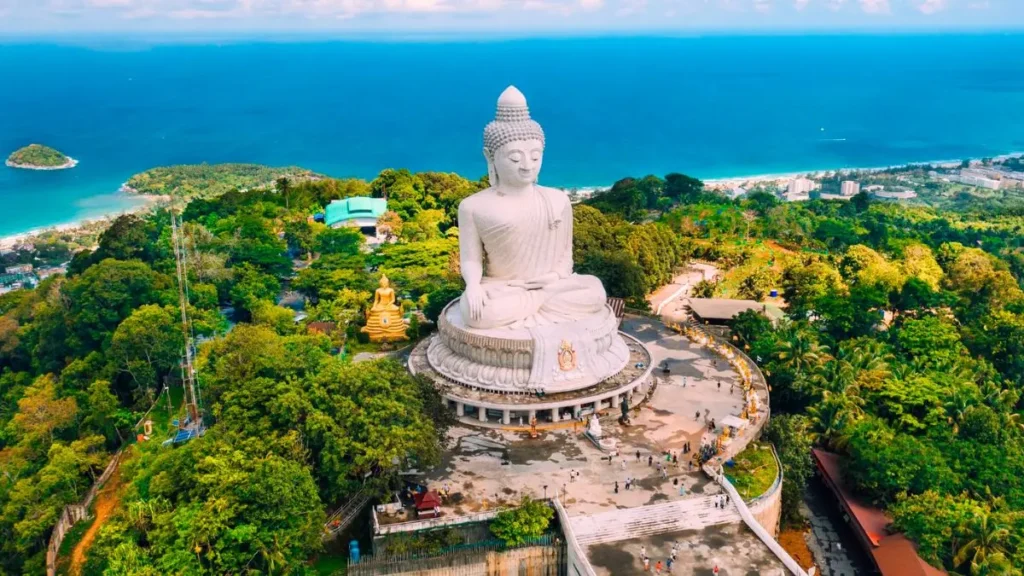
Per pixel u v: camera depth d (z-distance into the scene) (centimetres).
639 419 6494
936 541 5206
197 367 7012
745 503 5419
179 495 4931
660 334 8506
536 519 4991
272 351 6278
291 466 4884
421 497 5166
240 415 5462
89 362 8275
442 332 6869
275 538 4625
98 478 6744
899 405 6675
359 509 5306
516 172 6359
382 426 5259
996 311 8894
